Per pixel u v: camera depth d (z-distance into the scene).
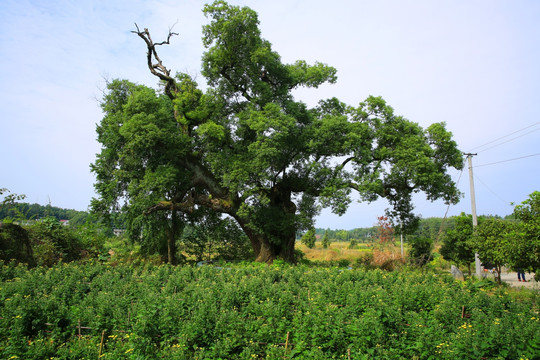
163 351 7.54
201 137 24.28
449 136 23.58
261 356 7.96
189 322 8.46
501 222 18.62
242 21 23.25
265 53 23.58
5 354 7.41
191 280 15.30
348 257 32.91
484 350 7.20
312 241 46.50
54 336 8.55
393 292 11.80
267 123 21.64
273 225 24.97
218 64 25.12
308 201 26.12
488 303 10.77
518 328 7.70
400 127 24.67
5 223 17.95
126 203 27.56
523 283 21.78
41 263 18.62
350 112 25.62
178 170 24.34
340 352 7.71
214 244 32.62
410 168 22.55
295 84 27.11
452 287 14.13
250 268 19.14
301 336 7.95
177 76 27.70
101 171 27.89
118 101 27.67
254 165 22.44
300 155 25.84
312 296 11.59
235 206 25.75
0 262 15.34
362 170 24.61
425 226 64.62
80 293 12.21
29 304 9.00
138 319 8.80
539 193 13.13
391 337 8.37
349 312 9.75
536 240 12.55
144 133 22.30
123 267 17.34
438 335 8.01
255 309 9.78
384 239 30.20
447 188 24.48
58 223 23.17
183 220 30.36
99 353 7.78
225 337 7.98
